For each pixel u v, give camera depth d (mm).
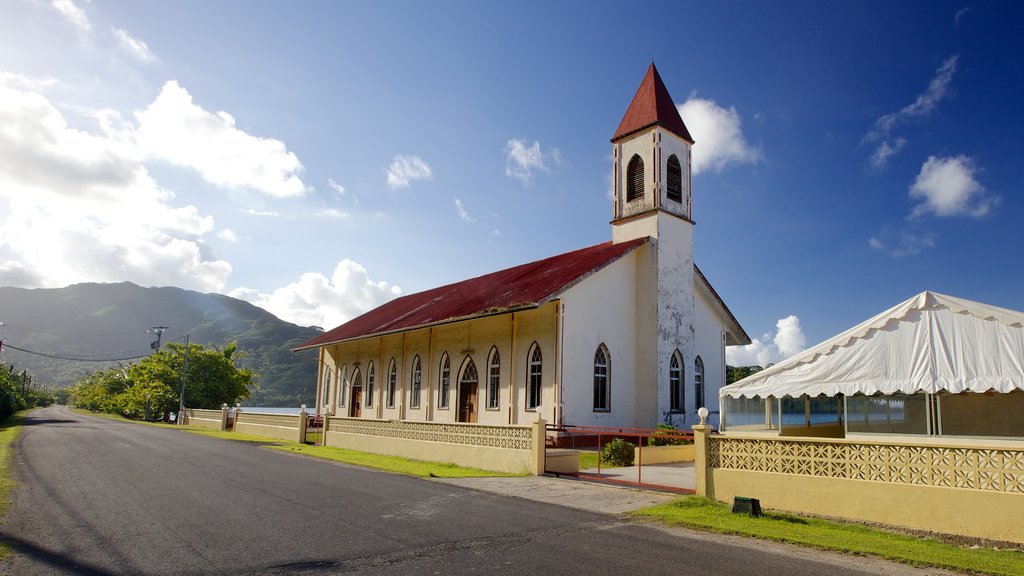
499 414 26359
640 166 27547
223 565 7340
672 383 26172
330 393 42000
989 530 8836
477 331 28547
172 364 61406
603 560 7840
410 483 14266
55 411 93125
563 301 23844
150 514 10148
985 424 12570
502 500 12172
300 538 8695
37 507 10633
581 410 23828
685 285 26984
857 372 13102
